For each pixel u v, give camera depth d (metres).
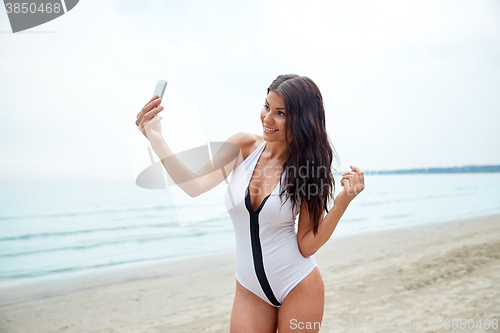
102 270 8.92
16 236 16.08
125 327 4.54
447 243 8.88
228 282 6.69
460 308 4.06
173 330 4.29
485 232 10.66
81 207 21.16
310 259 1.58
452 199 25.84
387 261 7.18
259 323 1.56
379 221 17.39
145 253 11.91
